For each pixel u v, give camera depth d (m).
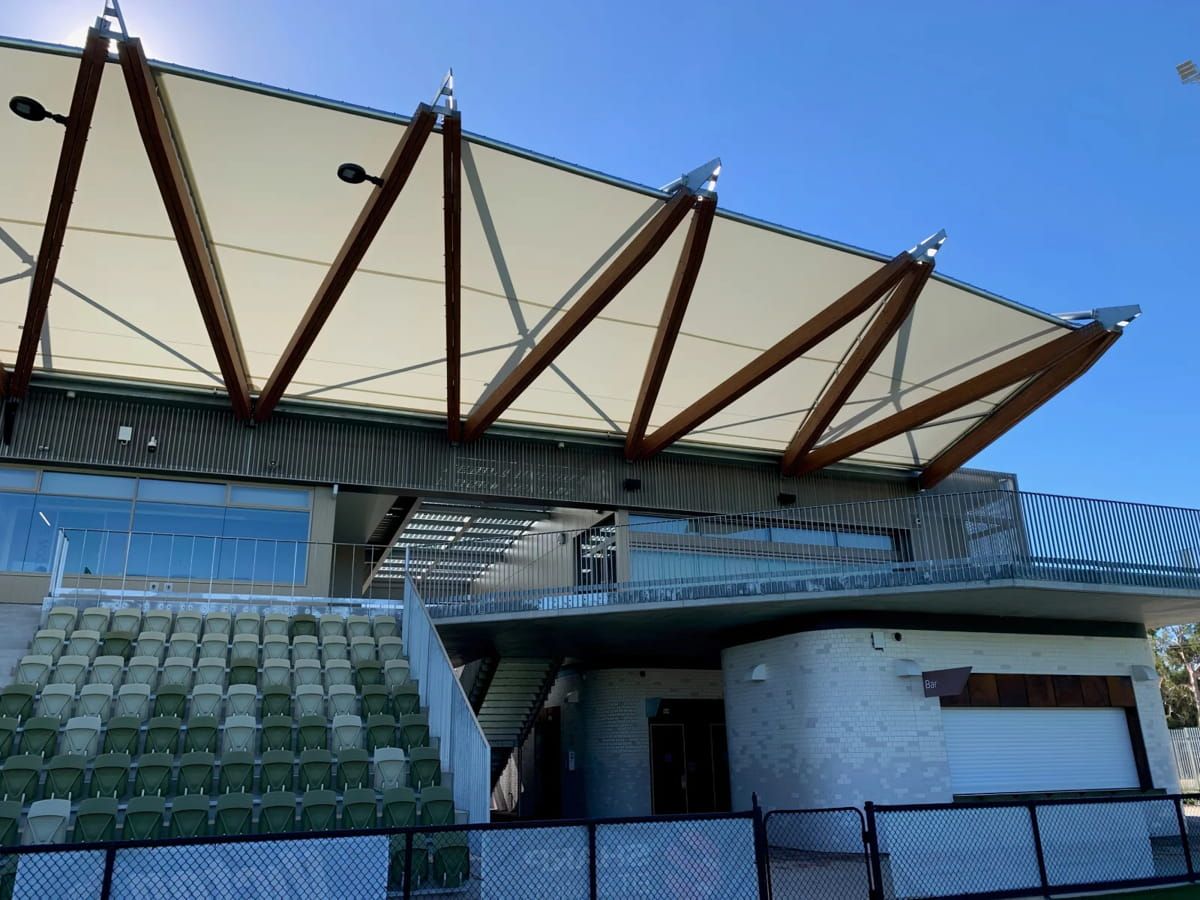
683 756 21.84
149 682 13.88
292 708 13.68
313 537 19.59
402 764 12.14
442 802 11.07
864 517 18.66
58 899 6.53
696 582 16.28
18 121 13.57
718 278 17.84
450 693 12.93
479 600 16.64
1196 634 44.44
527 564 19.42
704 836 8.12
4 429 18.09
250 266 16.50
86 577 17.62
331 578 19.38
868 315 19.20
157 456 18.86
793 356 18.25
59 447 18.34
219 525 19.16
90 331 17.78
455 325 17.00
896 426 21.30
